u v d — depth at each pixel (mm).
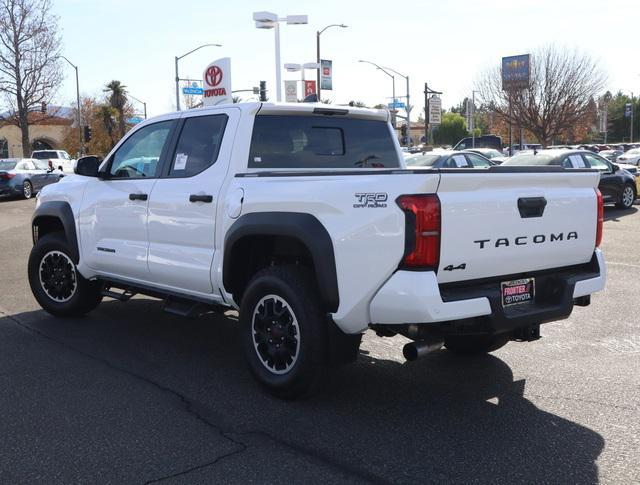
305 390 4453
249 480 3500
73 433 4082
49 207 6707
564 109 43375
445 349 5848
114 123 60594
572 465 3656
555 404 4570
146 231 5680
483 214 4051
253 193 4680
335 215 4168
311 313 4332
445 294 3979
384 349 5898
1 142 60469
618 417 4332
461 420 4297
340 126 5707
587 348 5887
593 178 4734
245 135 5113
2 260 10773
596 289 4695
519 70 42688
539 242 4371
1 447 3891
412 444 3932
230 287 4961
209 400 4645
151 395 4738
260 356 4750
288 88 27969
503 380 5070
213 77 19688
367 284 4027
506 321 4137
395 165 6031
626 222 15266
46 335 6324
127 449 3865
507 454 3793
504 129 54469
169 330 6543
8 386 4906
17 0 38406
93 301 6832
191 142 5480
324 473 3574
